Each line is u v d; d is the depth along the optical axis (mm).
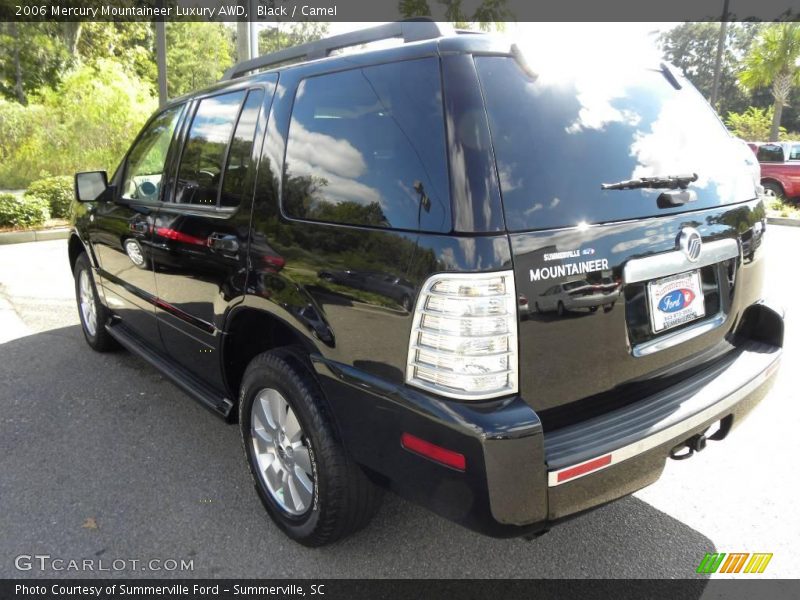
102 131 17703
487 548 2730
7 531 2814
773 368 2711
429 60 2115
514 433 1886
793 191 15727
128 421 3883
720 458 3428
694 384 2484
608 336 2180
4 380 4496
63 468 3342
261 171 2734
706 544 2744
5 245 9984
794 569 2582
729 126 32688
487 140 1974
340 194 2328
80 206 4766
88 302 5070
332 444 2402
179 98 3764
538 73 2182
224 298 2912
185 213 3227
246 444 2920
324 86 2512
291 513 2707
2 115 17594
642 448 2141
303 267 2424
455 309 1902
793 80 23156
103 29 24922
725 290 2654
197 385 3453
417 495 2123
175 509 2992
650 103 2523
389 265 2092
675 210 2375
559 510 2014
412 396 2021
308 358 2523
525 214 1974
